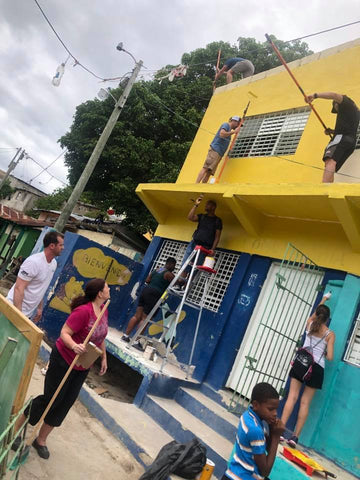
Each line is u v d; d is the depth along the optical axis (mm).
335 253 5957
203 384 6609
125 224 17812
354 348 5262
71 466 3852
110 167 17516
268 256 6918
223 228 8039
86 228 17406
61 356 3668
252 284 6980
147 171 17344
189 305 7090
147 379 5883
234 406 5930
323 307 5156
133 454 4484
